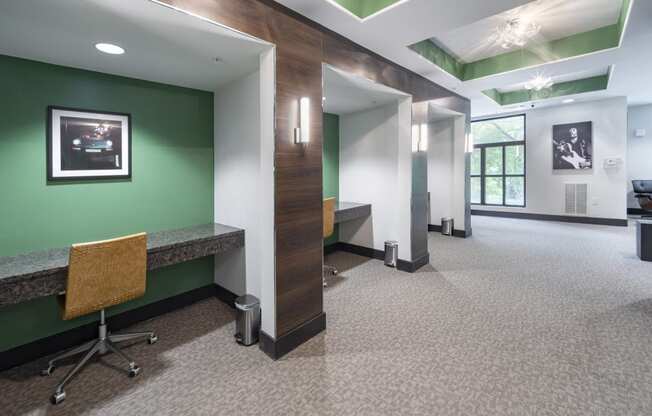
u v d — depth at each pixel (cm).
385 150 443
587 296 321
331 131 489
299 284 239
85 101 248
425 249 438
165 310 298
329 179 490
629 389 185
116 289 199
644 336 243
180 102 302
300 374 205
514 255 477
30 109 224
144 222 282
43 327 231
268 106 221
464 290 343
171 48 215
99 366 216
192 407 177
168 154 296
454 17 258
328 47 269
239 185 290
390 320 276
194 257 255
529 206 787
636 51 368
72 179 243
